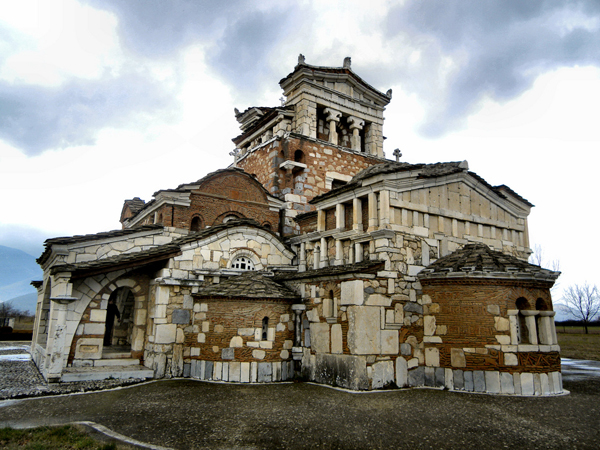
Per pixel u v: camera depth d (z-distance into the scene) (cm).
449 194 1753
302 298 1678
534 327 1427
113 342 2181
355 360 1393
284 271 1959
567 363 2348
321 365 1534
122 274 1741
